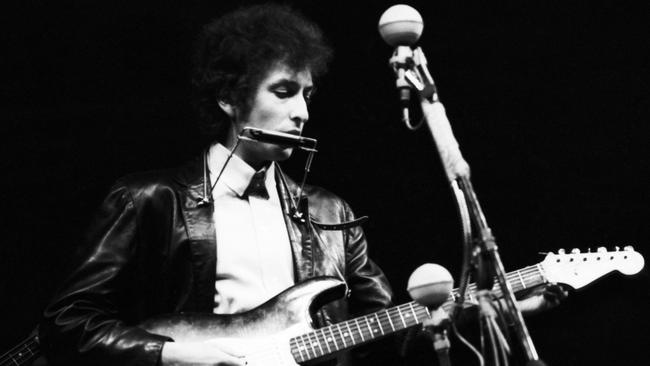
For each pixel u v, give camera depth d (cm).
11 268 713
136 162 723
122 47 727
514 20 728
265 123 520
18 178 720
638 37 714
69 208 721
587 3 720
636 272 534
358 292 551
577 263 535
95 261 500
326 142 731
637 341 654
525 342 338
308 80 531
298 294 501
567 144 714
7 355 596
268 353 488
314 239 537
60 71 725
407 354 532
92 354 479
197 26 726
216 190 529
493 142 720
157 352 475
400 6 380
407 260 718
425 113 362
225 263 513
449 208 720
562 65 721
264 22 538
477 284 352
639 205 702
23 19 720
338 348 496
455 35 731
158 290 511
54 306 496
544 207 710
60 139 723
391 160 729
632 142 708
